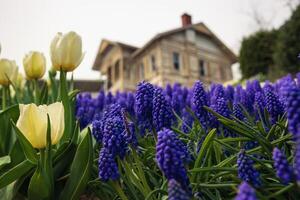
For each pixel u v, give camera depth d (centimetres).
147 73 2603
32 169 167
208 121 180
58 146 188
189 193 117
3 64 245
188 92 345
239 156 118
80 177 165
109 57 2969
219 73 2853
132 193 149
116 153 136
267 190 124
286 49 1341
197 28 2736
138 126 222
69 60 197
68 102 192
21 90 351
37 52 236
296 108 99
